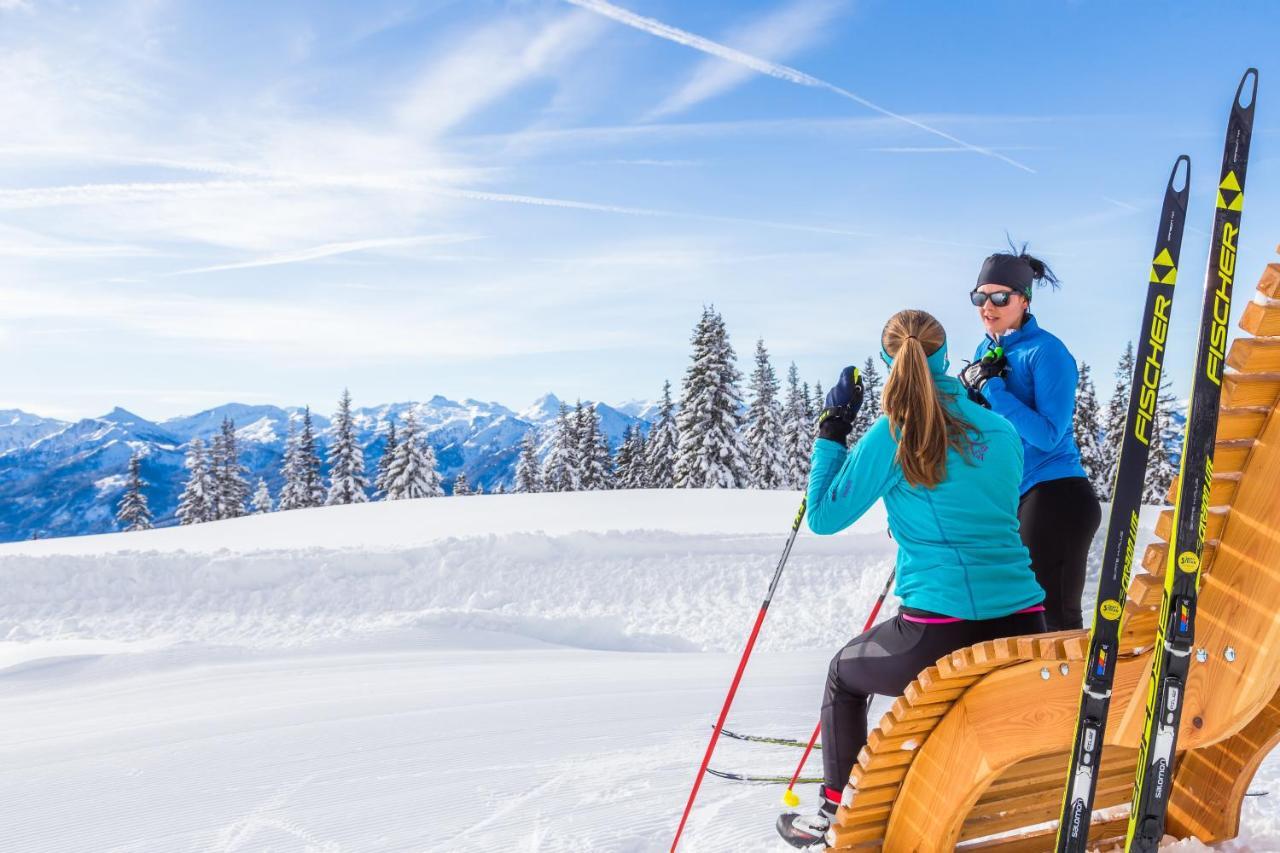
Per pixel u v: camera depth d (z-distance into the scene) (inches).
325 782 158.9
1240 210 60.9
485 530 567.8
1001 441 94.7
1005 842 98.0
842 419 103.7
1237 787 96.2
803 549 509.0
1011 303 129.6
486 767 163.3
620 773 155.7
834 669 103.0
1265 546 64.0
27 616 415.2
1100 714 67.3
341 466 1924.2
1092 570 152.5
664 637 426.0
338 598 451.8
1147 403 65.4
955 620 90.1
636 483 2009.1
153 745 188.5
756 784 145.9
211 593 444.5
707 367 1480.1
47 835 138.6
